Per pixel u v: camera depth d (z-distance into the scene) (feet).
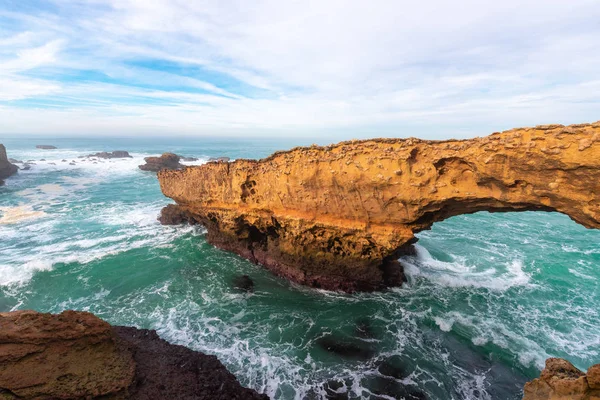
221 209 74.54
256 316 52.54
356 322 51.52
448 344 47.09
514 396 38.68
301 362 42.93
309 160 55.11
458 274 67.62
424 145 43.73
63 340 30.89
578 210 33.96
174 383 34.73
